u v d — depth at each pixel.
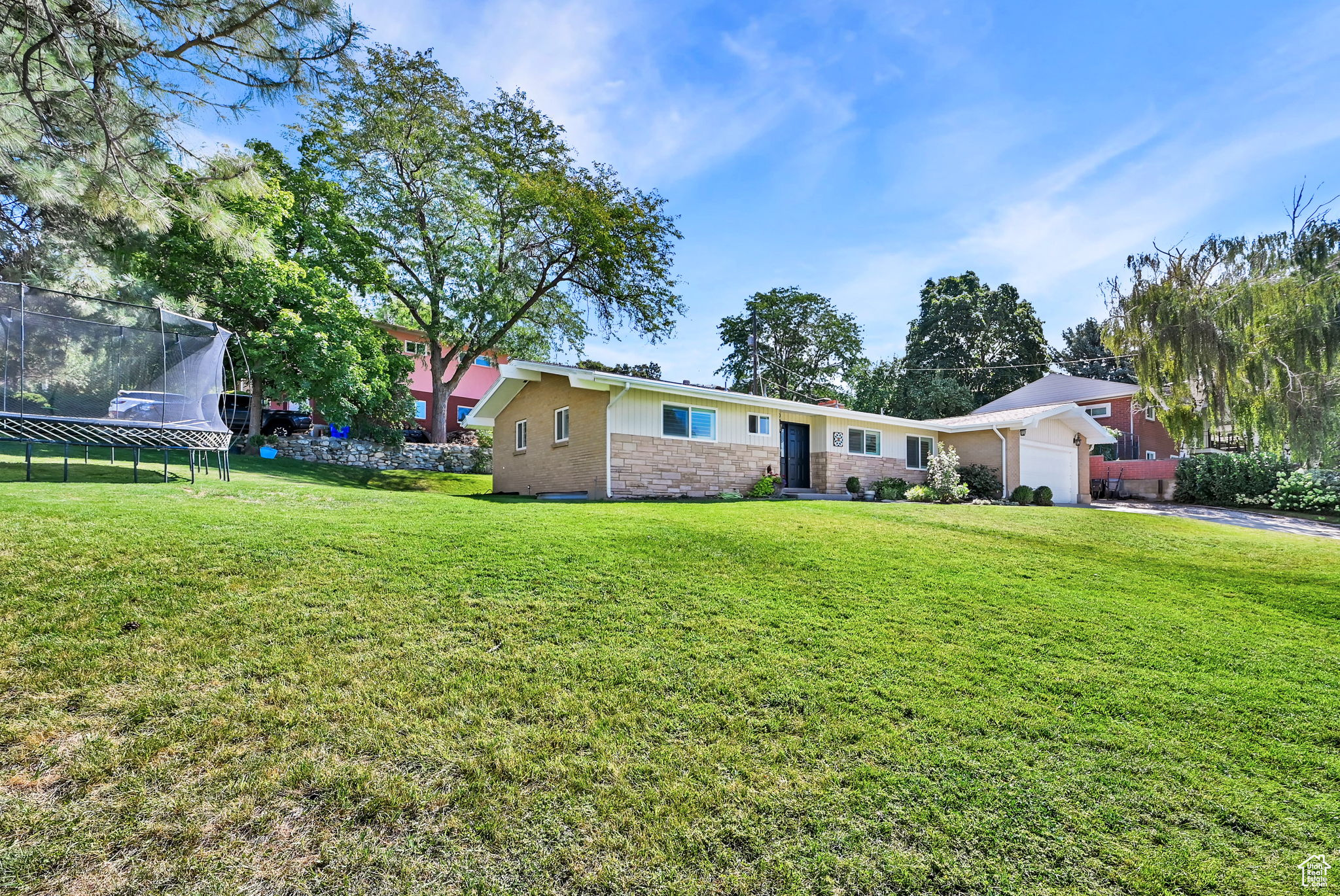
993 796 2.86
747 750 3.10
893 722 3.45
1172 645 4.96
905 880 2.33
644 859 2.37
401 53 20.64
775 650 4.27
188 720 2.98
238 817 2.43
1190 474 21.19
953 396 36.22
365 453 20.28
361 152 21.67
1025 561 7.69
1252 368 14.69
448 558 5.60
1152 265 16.45
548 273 25.41
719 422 15.41
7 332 8.55
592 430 13.86
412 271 23.62
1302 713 3.87
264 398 19.66
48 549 4.67
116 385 9.48
